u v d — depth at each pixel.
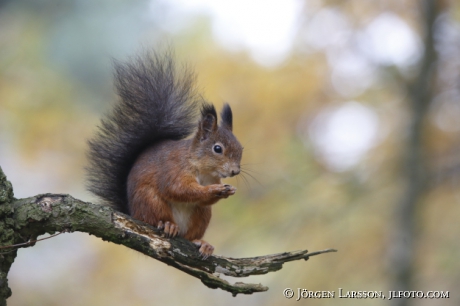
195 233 7.52
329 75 14.69
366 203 14.73
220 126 8.35
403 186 14.13
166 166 7.33
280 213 14.19
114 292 15.88
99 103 14.07
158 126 7.98
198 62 14.61
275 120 14.36
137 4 13.51
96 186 7.74
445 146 14.55
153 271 16.36
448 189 14.66
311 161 14.45
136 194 7.26
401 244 13.74
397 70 14.57
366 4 14.77
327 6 14.79
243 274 6.36
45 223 5.70
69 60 13.23
